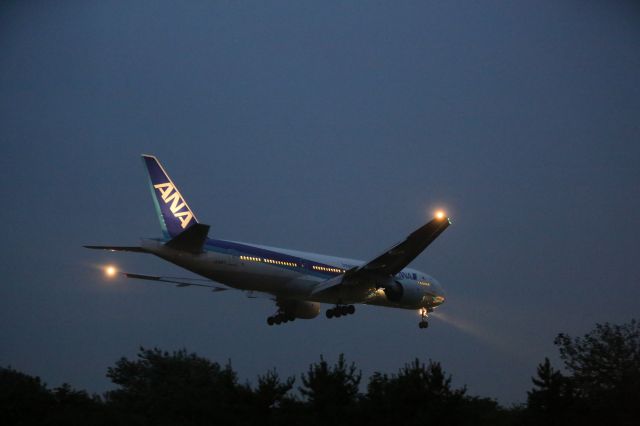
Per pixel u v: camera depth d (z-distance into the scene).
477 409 69.62
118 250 72.25
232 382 67.00
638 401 70.06
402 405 60.81
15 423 61.53
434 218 76.69
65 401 65.88
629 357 77.19
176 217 77.12
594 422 66.56
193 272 74.88
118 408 67.12
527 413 67.25
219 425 63.59
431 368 63.00
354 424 60.97
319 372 64.94
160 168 77.31
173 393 77.12
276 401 65.00
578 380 76.56
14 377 75.06
